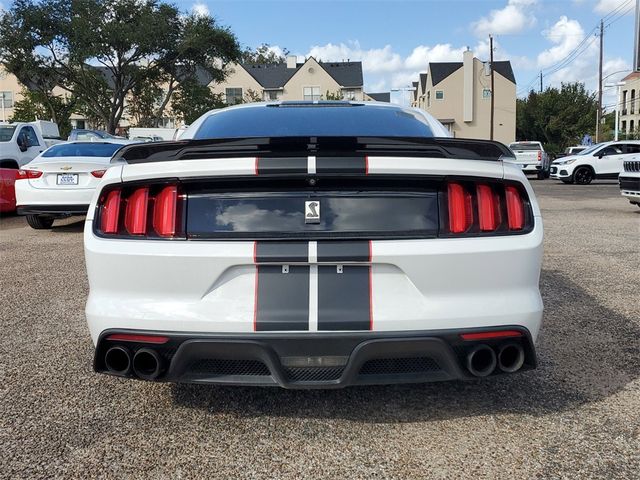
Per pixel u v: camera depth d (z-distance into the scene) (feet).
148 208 7.64
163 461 7.44
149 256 7.46
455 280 7.43
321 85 185.37
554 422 8.43
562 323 13.09
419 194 7.57
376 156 7.38
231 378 7.51
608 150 68.64
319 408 8.90
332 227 7.43
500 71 172.35
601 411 8.76
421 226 7.50
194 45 107.24
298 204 7.48
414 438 8.00
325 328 7.28
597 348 11.48
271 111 10.84
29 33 100.32
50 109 125.39
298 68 185.88
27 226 30.91
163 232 7.56
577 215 34.96
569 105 173.88
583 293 15.75
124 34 101.71
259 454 7.62
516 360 7.72
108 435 8.09
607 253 21.75
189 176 7.40
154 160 7.64
